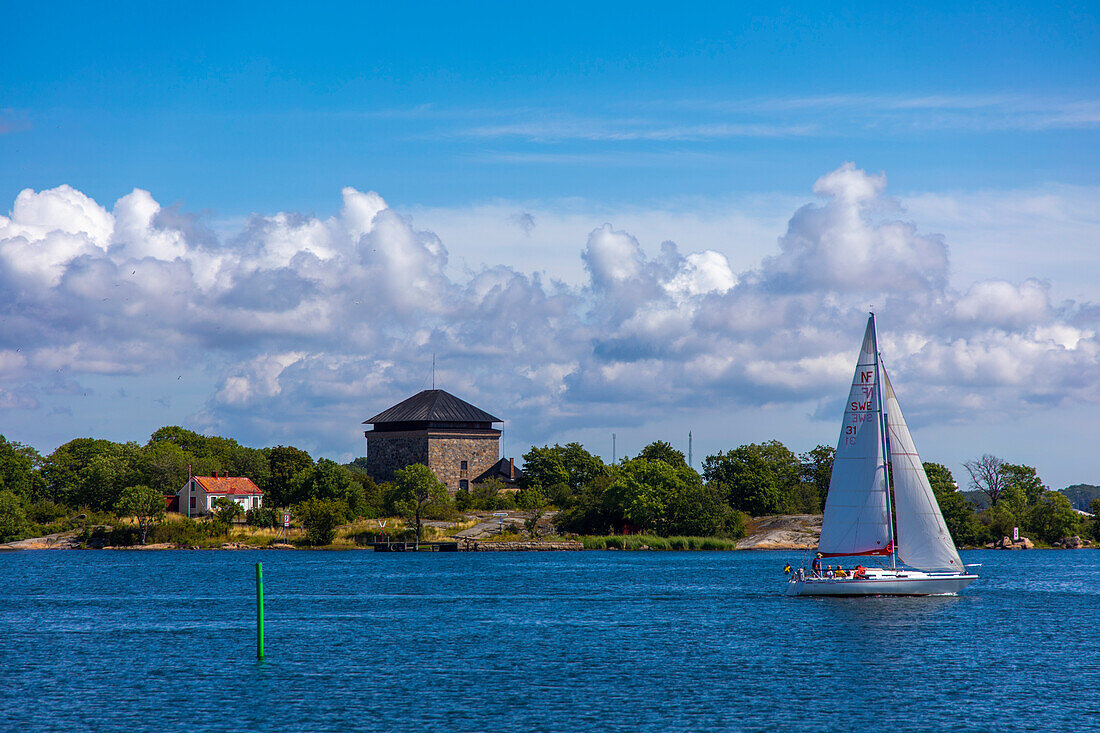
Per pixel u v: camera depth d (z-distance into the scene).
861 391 111.06
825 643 89.31
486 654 84.50
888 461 111.06
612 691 70.31
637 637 93.38
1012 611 111.44
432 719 62.91
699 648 87.00
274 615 110.81
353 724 61.97
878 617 104.88
